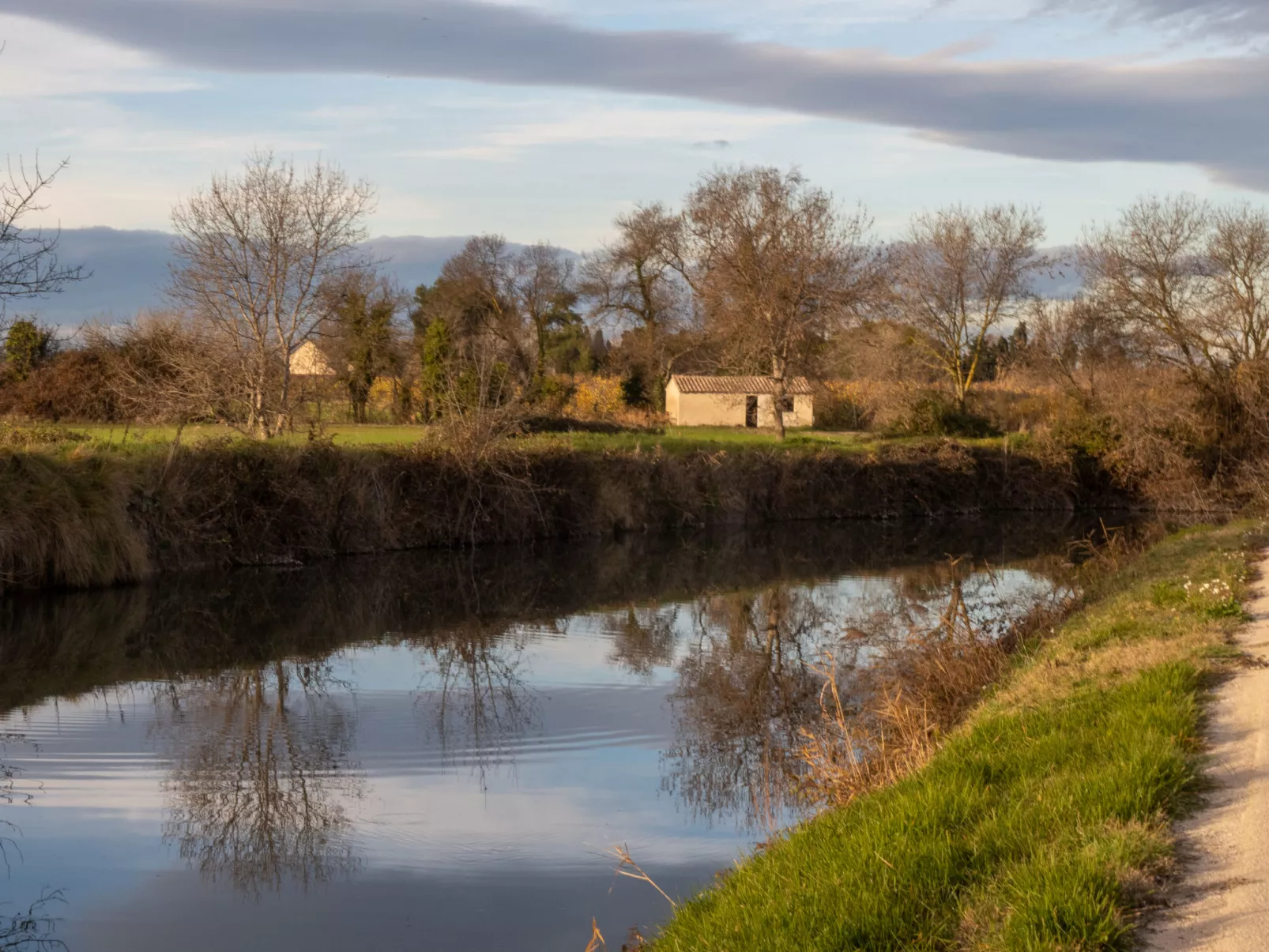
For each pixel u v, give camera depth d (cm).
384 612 1961
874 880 509
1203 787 598
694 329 6769
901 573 2512
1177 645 988
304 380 3397
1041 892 458
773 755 1073
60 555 1983
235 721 1229
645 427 4459
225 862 808
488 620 1898
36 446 2089
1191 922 441
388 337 4903
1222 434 3925
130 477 2145
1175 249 3975
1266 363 3756
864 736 1026
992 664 1205
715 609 2016
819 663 1524
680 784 988
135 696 1352
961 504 3997
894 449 4003
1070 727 732
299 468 2512
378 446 2800
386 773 1029
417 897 741
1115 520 3781
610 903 725
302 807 931
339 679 1453
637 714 1259
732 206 5012
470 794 966
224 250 3019
